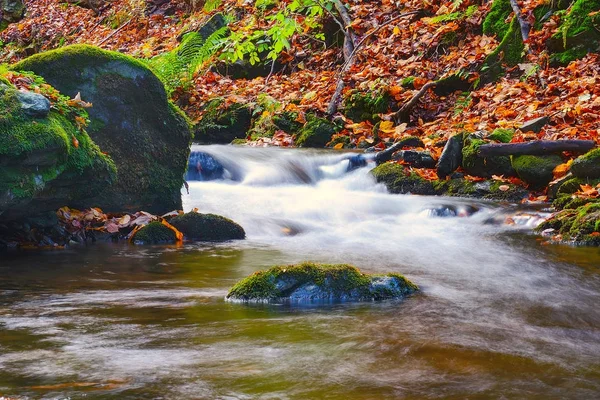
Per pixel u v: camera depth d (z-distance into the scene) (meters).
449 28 12.63
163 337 3.52
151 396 2.71
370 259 5.82
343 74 12.70
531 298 4.44
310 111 12.23
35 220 6.41
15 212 5.93
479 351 3.32
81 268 5.41
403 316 3.96
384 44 13.24
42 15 21.00
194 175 9.55
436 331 3.66
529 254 5.96
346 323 3.80
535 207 7.81
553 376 2.99
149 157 7.43
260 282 4.39
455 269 5.39
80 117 6.27
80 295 4.48
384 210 8.13
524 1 12.23
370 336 3.55
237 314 4.00
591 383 2.91
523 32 11.56
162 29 17.58
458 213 7.86
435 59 12.55
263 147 10.62
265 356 3.22
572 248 6.23
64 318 3.89
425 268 5.43
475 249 6.23
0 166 5.42
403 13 13.71
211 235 6.93
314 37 14.27
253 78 14.48
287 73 14.43
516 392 2.80
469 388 2.83
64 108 6.17
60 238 6.55
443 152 9.09
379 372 3.02
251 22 14.85
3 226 6.37
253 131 12.11
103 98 7.23
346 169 9.70
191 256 5.95
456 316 3.98
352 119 11.75
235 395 2.73
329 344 3.41
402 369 3.06
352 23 13.82
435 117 11.38
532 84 10.89
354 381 2.90
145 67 7.49
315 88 13.13
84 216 6.87
